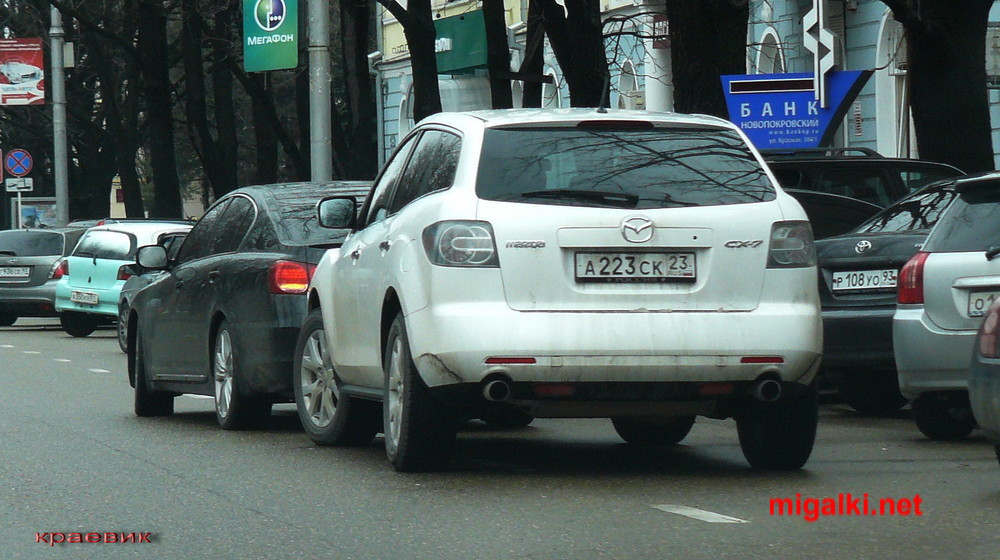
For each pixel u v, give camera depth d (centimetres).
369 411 2038
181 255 2562
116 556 1338
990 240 1952
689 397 1666
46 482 1759
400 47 8825
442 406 1722
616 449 2059
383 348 1830
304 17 5481
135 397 2588
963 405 2025
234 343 2266
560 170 1686
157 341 2530
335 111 6756
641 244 1653
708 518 1478
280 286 2202
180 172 14525
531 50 5072
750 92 3853
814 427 1770
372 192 2014
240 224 2389
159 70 7312
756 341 1659
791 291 1688
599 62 4322
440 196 1702
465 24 7612
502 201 1664
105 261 5353
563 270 1644
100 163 11075
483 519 1482
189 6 6994
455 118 1798
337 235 2256
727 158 1725
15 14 10481
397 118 9006
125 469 1864
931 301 1978
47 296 5788
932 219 2345
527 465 1869
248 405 2278
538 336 1625
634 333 1638
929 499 1586
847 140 5412
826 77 3972
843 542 1354
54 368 3738
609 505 1558
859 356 2312
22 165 8962
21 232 5897
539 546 1348
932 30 3441
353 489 1677
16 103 9200
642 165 1698
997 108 4703
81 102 10931
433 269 1659
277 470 1839
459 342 1631
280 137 6881
